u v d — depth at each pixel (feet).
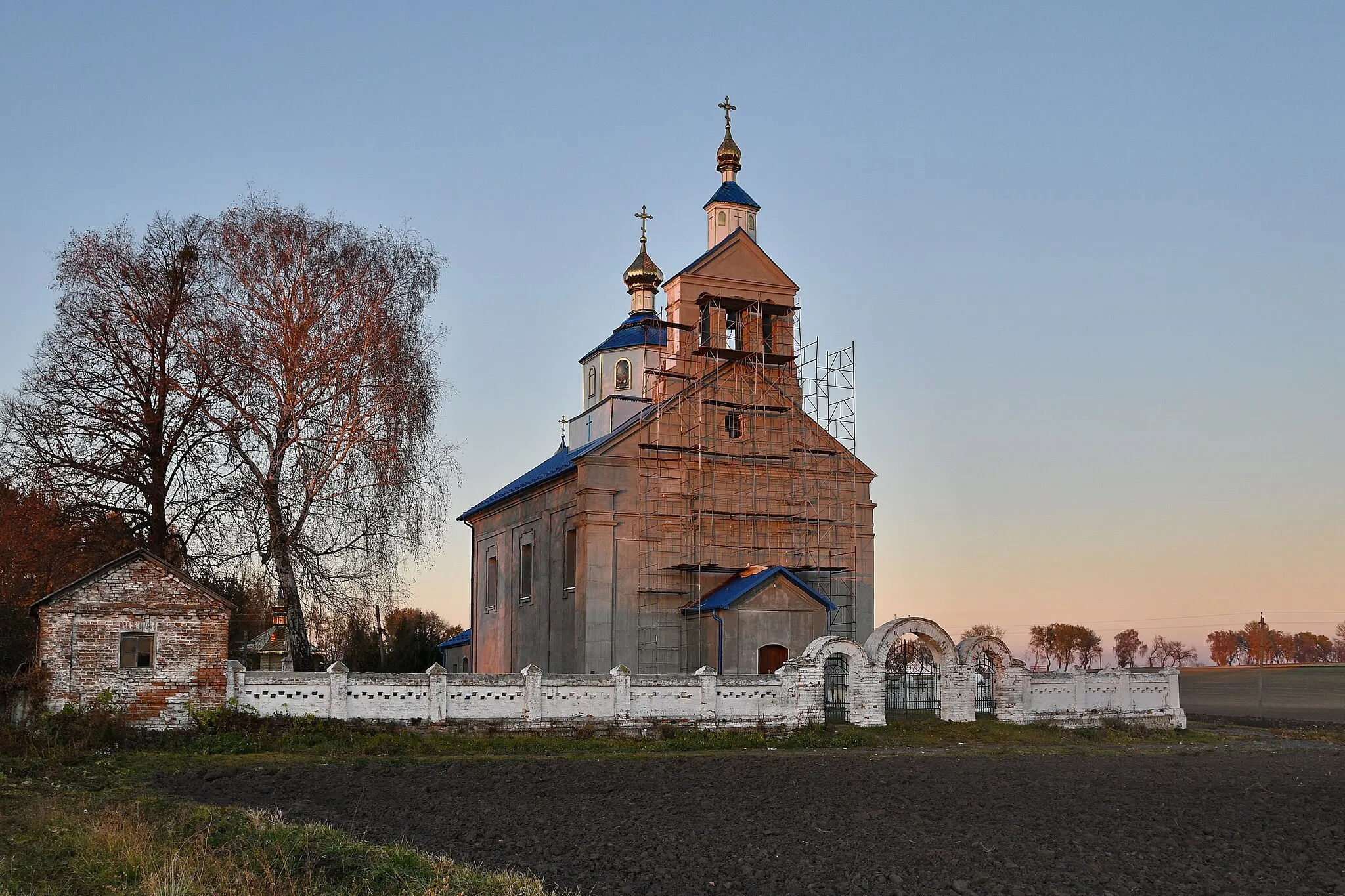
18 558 163.73
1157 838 82.23
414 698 129.90
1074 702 166.09
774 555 182.60
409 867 61.36
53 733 115.03
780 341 192.85
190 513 161.27
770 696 145.48
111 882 58.90
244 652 149.48
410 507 160.66
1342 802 103.04
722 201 203.62
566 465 182.19
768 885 64.85
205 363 156.15
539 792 97.66
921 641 161.89
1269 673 534.78
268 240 161.38
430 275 170.19
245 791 94.17
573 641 180.55
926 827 84.38
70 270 159.84
